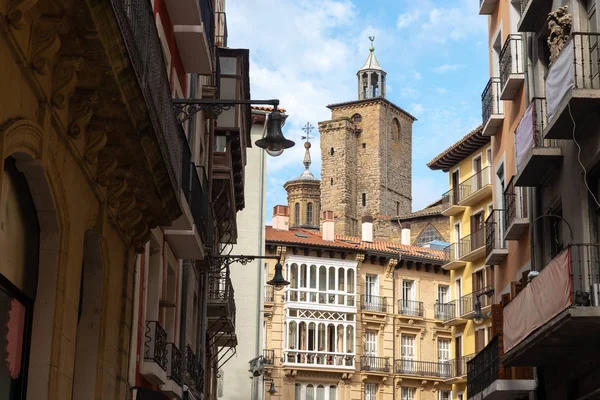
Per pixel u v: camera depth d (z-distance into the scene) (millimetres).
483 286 49469
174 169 15766
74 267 11898
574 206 19875
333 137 126875
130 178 13688
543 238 22859
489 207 49062
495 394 25750
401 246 72500
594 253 18266
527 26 23375
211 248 27719
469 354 50250
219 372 47656
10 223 9961
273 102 16344
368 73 132250
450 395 69750
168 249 20188
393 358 68375
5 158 9375
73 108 11211
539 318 18484
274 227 71938
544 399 23188
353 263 68312
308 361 65938
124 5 11453
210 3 22906
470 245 50312
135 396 15953
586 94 17500
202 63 21688
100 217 13312
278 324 65750
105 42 10180
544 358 20531
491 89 30562
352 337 67500
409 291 70188
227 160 31219
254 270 52562
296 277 66688
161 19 18578
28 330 10680
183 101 16125
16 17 8633
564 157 20766
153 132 12680
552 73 19266
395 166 129125
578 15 19859
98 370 13477
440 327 70438
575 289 18625
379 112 127312
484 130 30766
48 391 10773
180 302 22969
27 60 9391
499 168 30016
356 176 127000
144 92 11844
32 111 9891
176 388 20328
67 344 11586
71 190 11656
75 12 9578
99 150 12398
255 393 51750
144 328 17594
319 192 129875
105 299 13766
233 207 34156
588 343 18547
